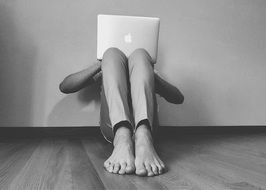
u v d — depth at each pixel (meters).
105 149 1.89
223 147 2.06
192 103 2.82
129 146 1.29
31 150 1.81
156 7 2.73
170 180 1.14
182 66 2.80
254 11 3.00
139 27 2.00
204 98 2.86
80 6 2.58
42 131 2.50
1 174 1.20
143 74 1.43
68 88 2.08
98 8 2.61
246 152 1.85
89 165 1.39
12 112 2.46
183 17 2.80
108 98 1.41
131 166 1.21
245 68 2.98
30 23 2.49
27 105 2.49
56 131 2.52
